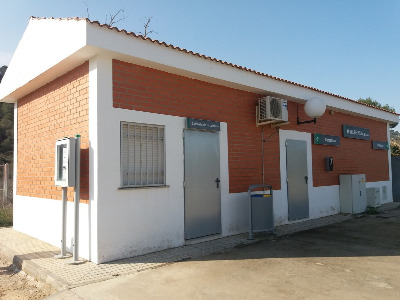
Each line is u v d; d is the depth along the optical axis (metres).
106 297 4.21
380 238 7.59
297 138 10.04
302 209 9.95
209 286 4.55
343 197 11.41
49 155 7.21
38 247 6.81
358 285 4.53
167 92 6.78
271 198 7.71
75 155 5.73
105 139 5.77
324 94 10.63
